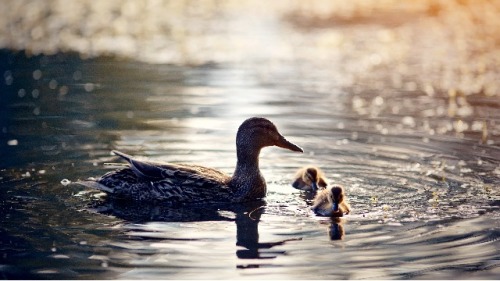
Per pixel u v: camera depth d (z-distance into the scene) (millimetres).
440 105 21203
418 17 36969
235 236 11453
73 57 27781
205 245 11086
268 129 13812
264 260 10500
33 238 11258
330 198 12461
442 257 10617
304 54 28812
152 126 18281
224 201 13422
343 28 34406
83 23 35094
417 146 16891
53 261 10445
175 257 10594
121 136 17328
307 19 36719
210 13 38594
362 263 10414
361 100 21656
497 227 11758
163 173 13391
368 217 12328
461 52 29203
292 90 22812
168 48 29719
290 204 13320
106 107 20297
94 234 11477
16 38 31078
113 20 36188
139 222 12086
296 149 14023
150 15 37969
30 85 23000
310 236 11461
